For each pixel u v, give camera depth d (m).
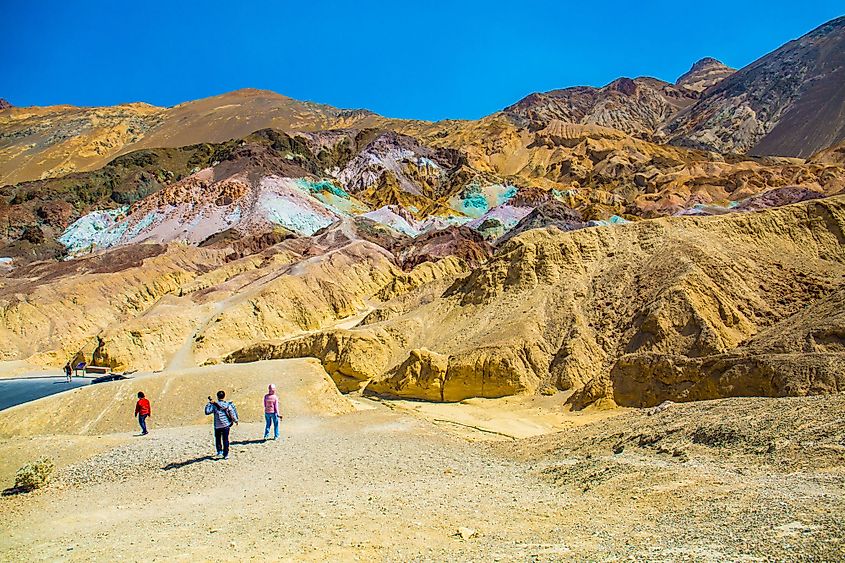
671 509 11.15
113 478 17.97
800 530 8.66
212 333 73.50
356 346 50.50
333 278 91.50
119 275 95.69
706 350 37.56
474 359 43.41
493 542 10.25
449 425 34.22
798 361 29.45
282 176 154.75
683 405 20.22
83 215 150.50
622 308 44.81
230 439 22.53
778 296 42.94
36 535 13.02
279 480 16.66
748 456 14.07
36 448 21.25
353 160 194.25
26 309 83.12
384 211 141.50
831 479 11.23
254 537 11.23
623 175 181.75
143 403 23.89
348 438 22.28
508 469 17.64
